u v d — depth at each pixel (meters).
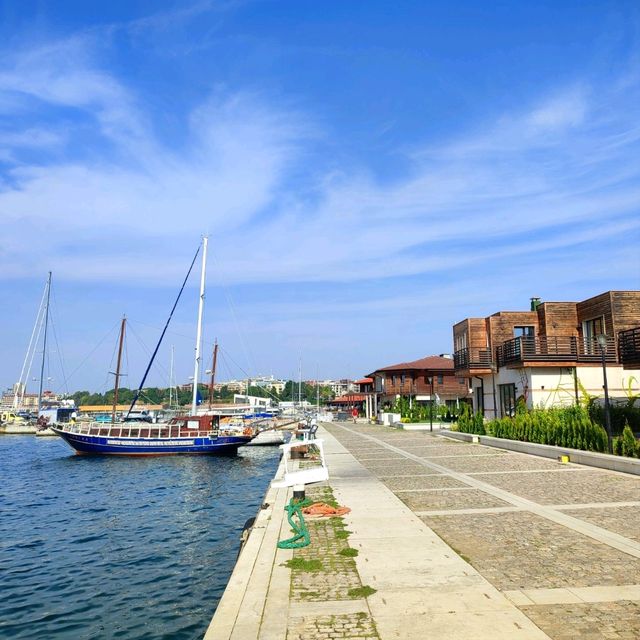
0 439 74.88
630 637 5.19
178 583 13.48
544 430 23.02
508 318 34.88
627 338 23.61
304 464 21.23
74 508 23.84
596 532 9.19
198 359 49.50
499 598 6.25
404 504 12.12
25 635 10.52
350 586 6.78
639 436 20.72
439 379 64.75
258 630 5.52
